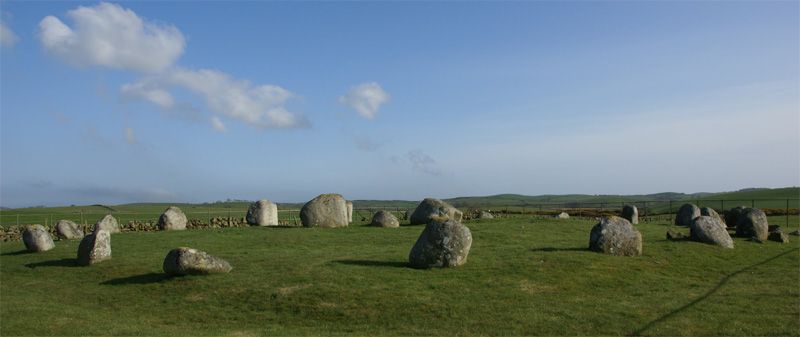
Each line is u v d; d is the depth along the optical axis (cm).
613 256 2666
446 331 1681
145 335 1684
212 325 1805
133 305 2066
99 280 2500
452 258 2408
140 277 2477
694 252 2845
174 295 2144
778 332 1614
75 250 3394
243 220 5322
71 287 2417
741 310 1844
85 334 1705
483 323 1734
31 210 9675
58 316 1925
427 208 4619
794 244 3350
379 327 1736
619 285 2195
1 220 6556
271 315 1877
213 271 2369
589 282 2212
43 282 2561
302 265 2500
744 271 2519
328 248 3250
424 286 2114
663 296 2041
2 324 1814
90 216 7412
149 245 3503
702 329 1645
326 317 1833
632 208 4950
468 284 2150
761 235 3509
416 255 2441
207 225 5022
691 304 1920
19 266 2956
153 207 12131
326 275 2283
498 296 2003
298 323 1800
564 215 5659
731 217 4638
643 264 2552
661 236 3509
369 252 2959
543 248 2933
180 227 4697
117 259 2908
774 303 1931
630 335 1609
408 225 4619
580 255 2644
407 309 1869
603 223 2795
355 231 4038
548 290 2091
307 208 4441
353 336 1647
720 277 2398
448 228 2447
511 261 2520
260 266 2525
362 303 1934
